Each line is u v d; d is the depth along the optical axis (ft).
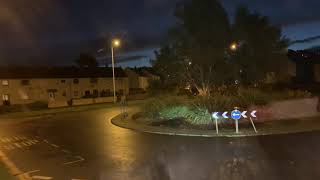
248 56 100.27
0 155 43.57
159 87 110.11
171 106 76.28
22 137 61.26
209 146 44.27
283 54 107.96
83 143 51.03
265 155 37.32
